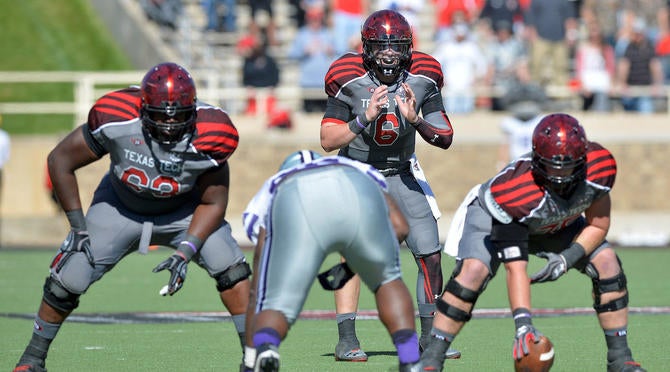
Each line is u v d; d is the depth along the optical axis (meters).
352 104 24.14
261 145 60.16
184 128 19.50
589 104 66.00
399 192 24.81
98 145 20.20
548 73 64.81
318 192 17.55
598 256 20.23
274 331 17.19
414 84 24.12
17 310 33.41
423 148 61.19
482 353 25.19
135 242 20.89
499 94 63.28
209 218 20.25
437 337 20.23
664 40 71.81
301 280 17.42
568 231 20.69
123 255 20.94
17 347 26.28
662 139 63.16
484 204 20.14
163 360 24.41
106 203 20.83
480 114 63.16
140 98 19.86
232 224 57.19
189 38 68.94
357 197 17.62
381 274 17.98
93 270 20.62
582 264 20.50
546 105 61.75
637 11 76.94
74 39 74.62
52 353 25.42
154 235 20.89
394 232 18.17
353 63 24.16
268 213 17.84
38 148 61.78
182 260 19.84
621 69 66.56
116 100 19.94
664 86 69.00
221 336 28.34
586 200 19.38
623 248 52.66
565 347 25.73
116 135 19.70
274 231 17.67
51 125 68.56
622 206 63.09
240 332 20.77
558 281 40.88
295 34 74.81
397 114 24.14
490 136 62.03
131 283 40.66
